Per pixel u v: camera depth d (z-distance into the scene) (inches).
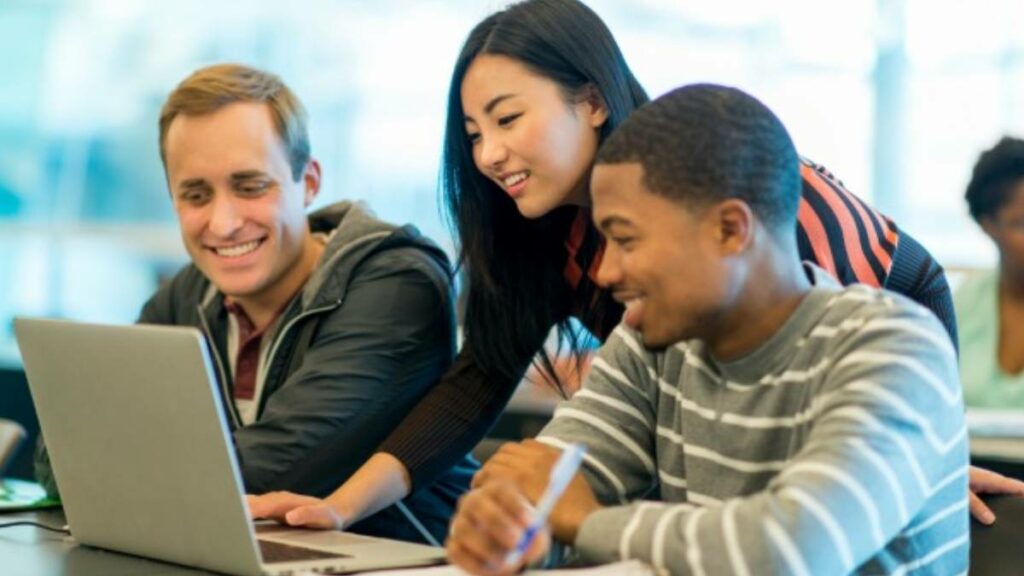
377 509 96.7
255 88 105.3
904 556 66.0
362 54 243.3
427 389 107.4
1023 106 205.3
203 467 72.6
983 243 205.3
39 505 97.8
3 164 261.3
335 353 103.5
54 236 257.0
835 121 217.2
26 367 81.4
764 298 67.0
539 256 98.6
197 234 105.2
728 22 221.1
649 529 62.9
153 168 252.1
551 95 89.7
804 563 59.5
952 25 209.8
